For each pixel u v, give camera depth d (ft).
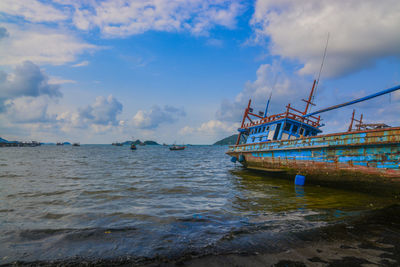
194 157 179.63
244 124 89.81
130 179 55.83
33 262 15.70
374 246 17.97
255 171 72.38
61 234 20.63
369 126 74.95
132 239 19.38
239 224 23.32
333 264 15.26
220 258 15.97
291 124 66.08
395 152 35.55
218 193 40.24
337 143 43.01
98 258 16.12
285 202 33.58
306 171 50.14
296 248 17.57
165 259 15.87
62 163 108.47
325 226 22.43
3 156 175.94
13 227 22.57
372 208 29.53
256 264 15.17
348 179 42.04
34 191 40.70
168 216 26.11
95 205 31.30
